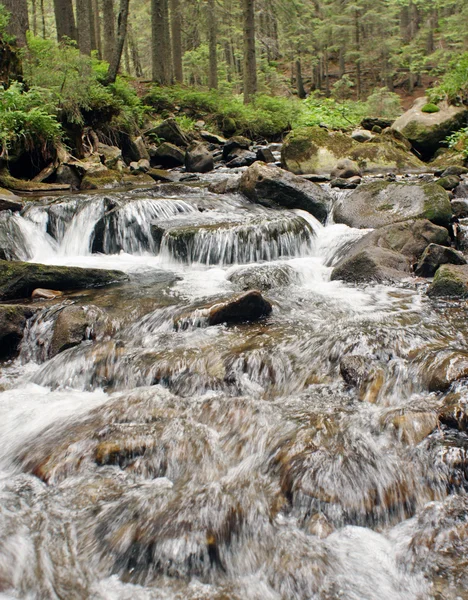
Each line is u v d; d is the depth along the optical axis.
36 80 14.62
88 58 17.44
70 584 2.89
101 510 3.35
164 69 26.56
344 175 13.12
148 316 6.06
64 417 4.45
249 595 2.83
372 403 4.37
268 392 4.75
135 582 2.92
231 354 5.09
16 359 5.81
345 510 3.30
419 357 4.66
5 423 4.46
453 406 3.92
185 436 3.97
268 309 6.17
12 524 3.26
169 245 8.63
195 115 23.75
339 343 5.10
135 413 4.32
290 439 3.85
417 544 3.10
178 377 4.86
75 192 11.55
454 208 9.12
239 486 3.52
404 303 6.35
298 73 43.50
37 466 3.78
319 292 6.91
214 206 10.30
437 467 3.56
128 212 9.38
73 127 14.23
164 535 3.09
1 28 14.91
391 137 16.08
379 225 8.89
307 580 2.89
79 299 6.71
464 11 37.50
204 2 29.97
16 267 6.89
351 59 48.22
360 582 2.88
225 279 7.60
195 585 2.90
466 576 2.87
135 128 17.61
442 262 7.22
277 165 15.80
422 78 47.50
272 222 8.74
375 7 42.56
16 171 12.52
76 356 5.32
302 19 39.72
